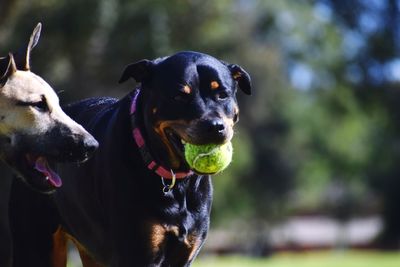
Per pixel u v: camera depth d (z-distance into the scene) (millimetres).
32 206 7344
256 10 28969
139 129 6520
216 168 6230
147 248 6473
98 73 19141
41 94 6867
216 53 19828
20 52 7000
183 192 6539
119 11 18000
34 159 6898
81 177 6926
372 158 41312
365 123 36062
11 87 6848
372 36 24547
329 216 57844
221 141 6164
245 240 47156
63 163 7066
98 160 6773
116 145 6609
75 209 7059
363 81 25109
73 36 17781
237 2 29922
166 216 6461
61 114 6906
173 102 6297
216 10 19484
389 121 27250
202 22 19328
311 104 40688
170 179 6457
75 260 25453
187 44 19125
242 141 27859
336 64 25172
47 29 17531
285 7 26062
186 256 6680
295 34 25844
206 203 6719
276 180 43719
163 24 18297
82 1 17359
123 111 6711
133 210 6469
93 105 7531
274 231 49688
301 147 44031
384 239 44594
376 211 55562
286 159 43812
